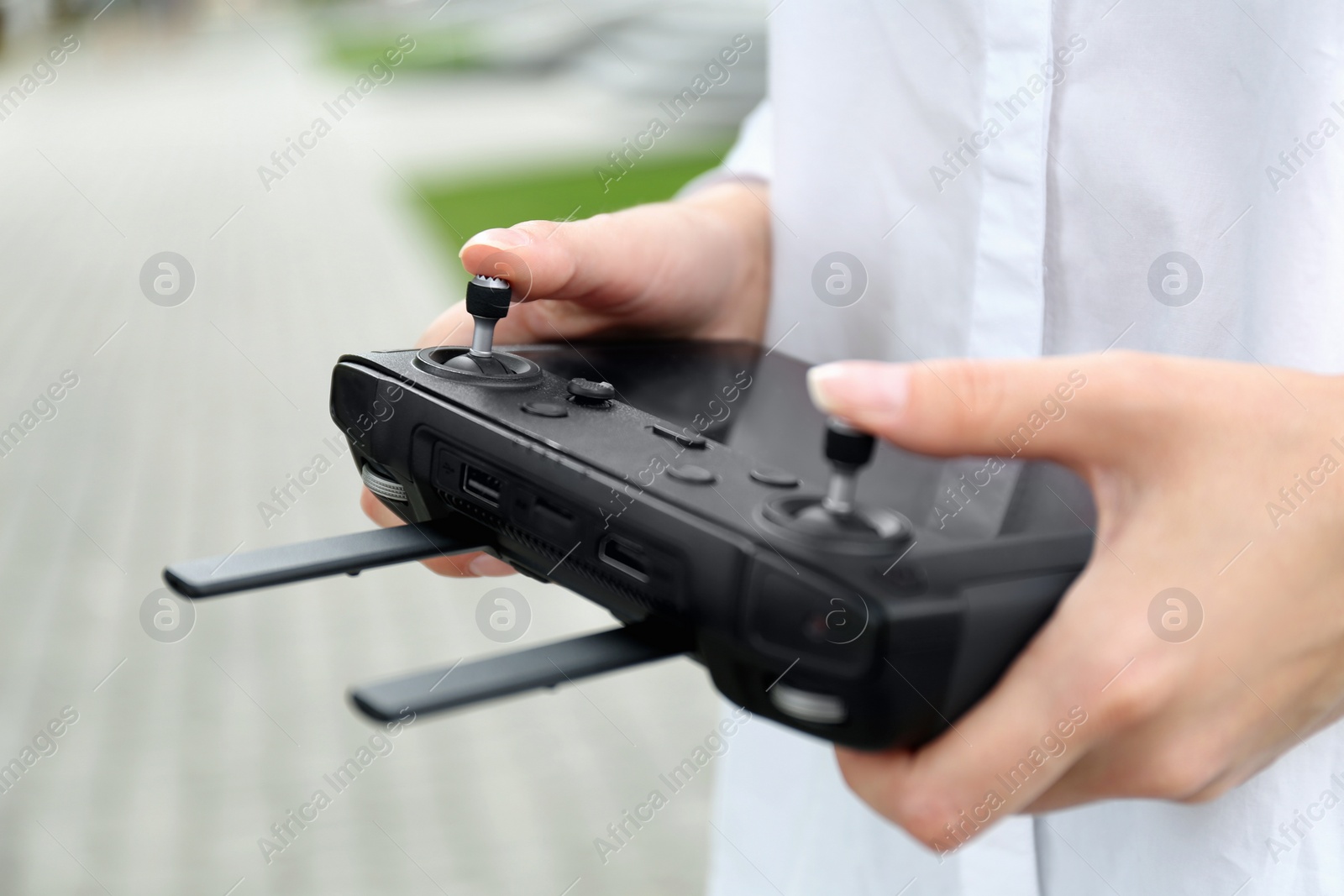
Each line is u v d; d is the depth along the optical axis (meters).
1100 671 0.63
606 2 16.86
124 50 23.16
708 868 2.50
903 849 1.16
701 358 1.04
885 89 1.08
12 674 3.10
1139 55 0.92
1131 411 0.64
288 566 0.70
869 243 1.13
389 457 0.81
